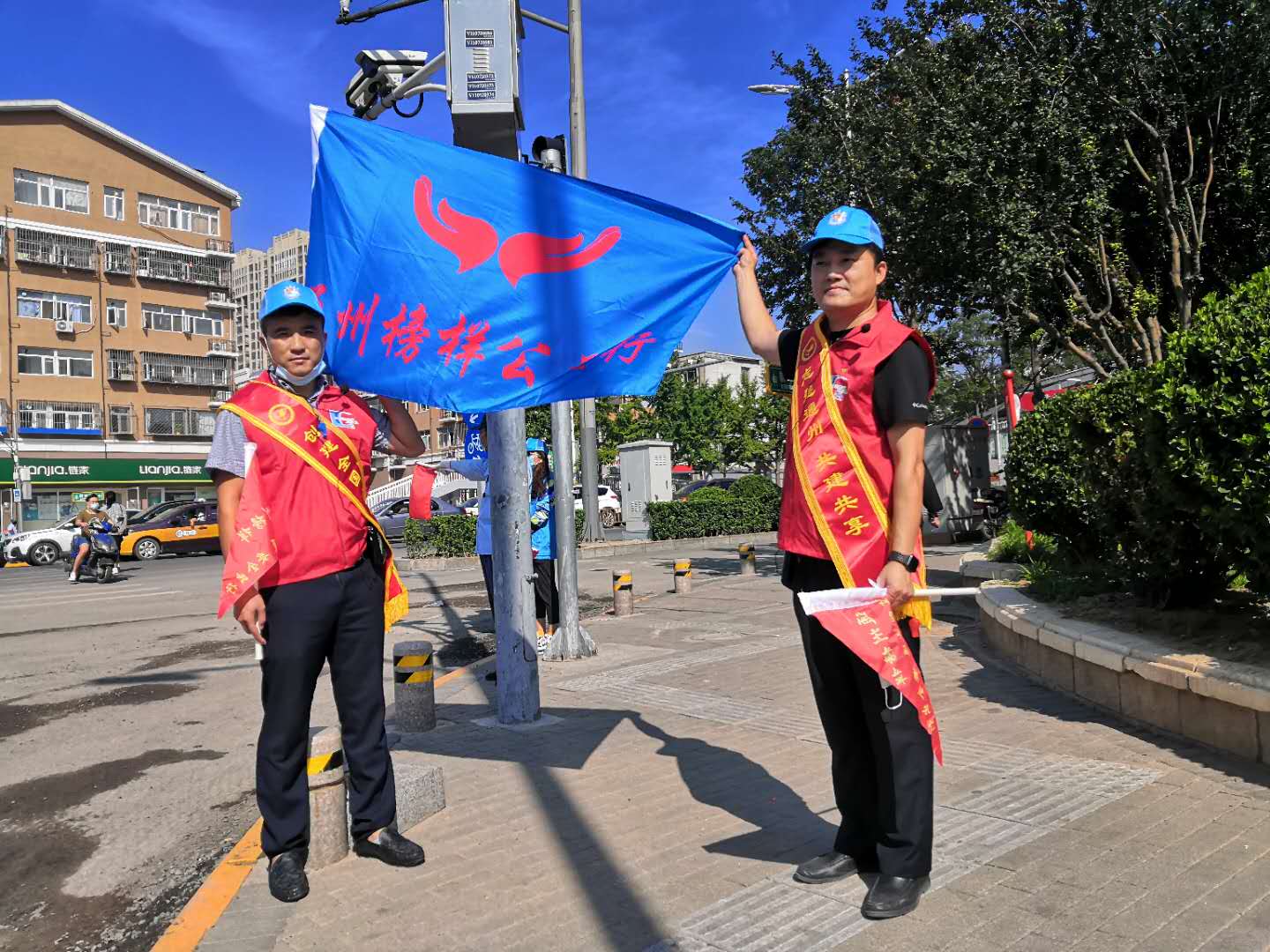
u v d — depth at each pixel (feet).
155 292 150.10
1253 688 12.58
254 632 10.11
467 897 10.14
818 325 9.94
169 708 22.26
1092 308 42.63
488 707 19.65
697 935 8.97
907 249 38.34
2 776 17.02
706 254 12.92
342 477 10.65
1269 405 12.27
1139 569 17.42
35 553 86.94
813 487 9.41
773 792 13.16
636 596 41.24
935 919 8.94
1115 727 15.21
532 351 12.67
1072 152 34.12
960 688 19.03
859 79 41.81
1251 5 32.60
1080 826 11.06
